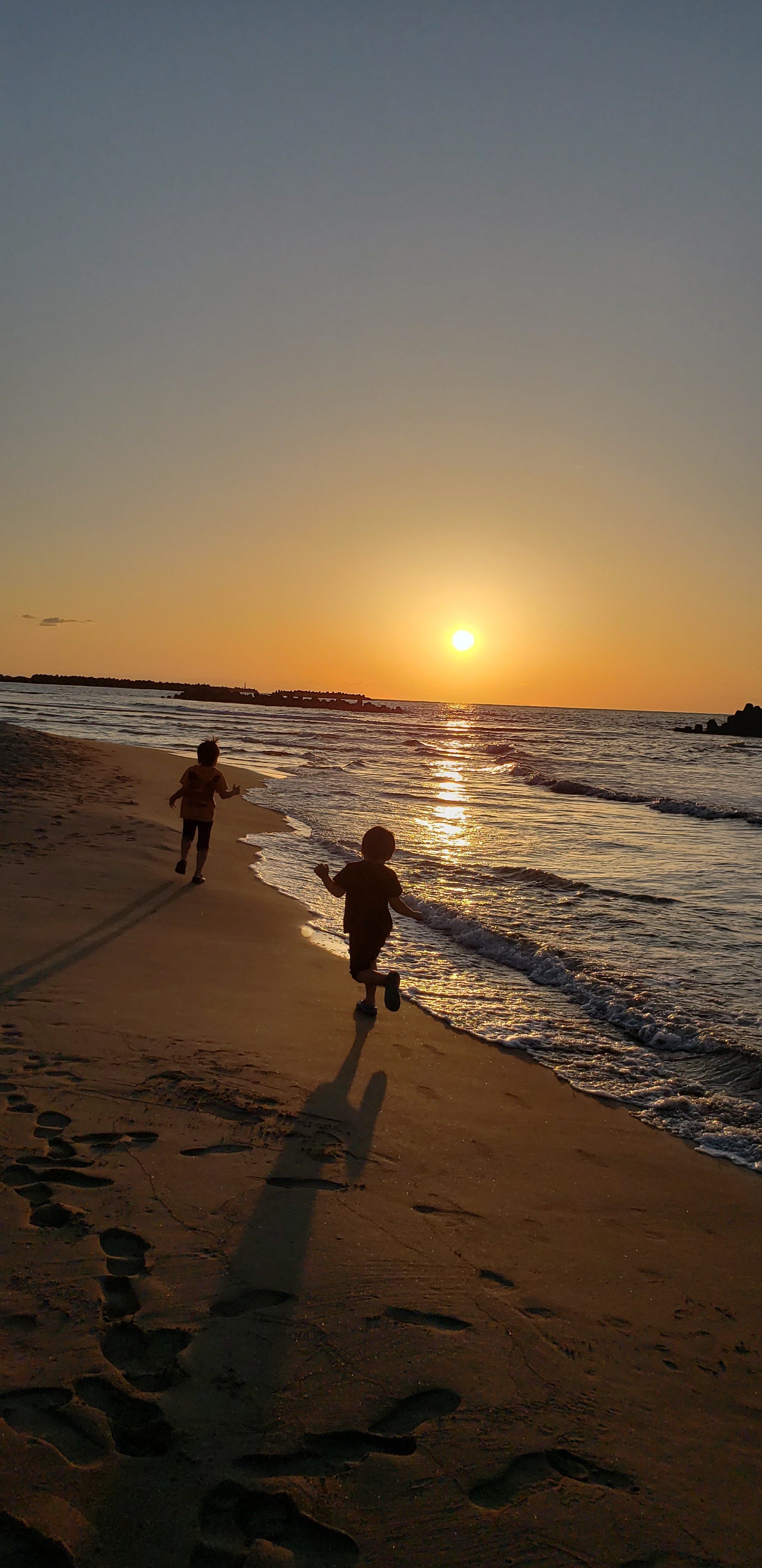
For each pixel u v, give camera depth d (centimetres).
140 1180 369
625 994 707
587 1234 373
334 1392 260
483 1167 426
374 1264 329
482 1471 237
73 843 1152
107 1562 200
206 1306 292
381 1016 643
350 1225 355
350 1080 514
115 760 2281
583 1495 233
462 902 1036
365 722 8619
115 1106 435
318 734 5616
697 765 4191
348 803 2000
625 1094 543
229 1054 525
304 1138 429
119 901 886
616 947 862
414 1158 426
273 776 2597
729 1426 264
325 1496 224
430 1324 297
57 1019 543
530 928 927
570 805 2234
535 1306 315
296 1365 269
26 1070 464
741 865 1384
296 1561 205
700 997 710
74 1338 270
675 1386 280
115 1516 211
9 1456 224
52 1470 221
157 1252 319
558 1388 273
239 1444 237
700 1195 419
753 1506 235
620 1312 317
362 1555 208
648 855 1458
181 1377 258
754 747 6344
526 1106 511
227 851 1273
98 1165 378
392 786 2484
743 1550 220
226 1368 264
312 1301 301
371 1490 227
